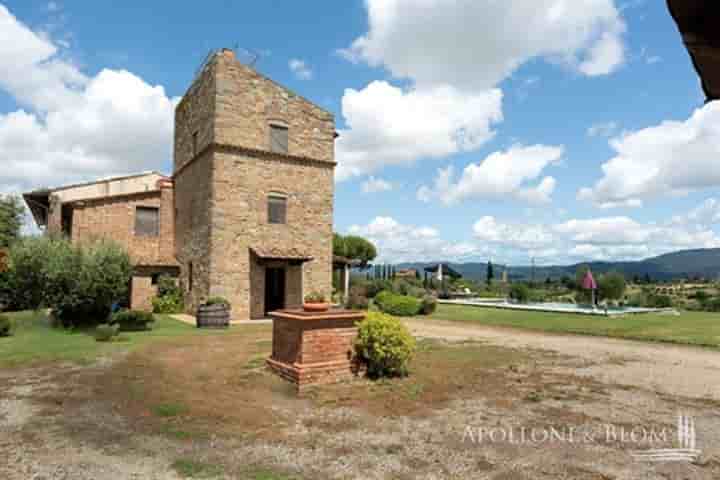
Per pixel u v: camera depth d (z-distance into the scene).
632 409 6.09
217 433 5.07
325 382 7.27
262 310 18.53
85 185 23.98
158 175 26.27
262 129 19.06
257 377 7.64
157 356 9.65
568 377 8.02
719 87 1.94
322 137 20.67
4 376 7.77
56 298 13.52
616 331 14.48
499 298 35.91
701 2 1.55
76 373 7.98
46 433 5.05
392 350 7.57
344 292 24.09
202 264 18.38
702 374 8.35
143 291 20.16
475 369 8.63
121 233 21.05
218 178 17.91
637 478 3.99
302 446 4.70
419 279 44.84
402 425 5.38
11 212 27.41
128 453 4.49
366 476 3.98
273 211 19.09
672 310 23.12
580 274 26.92
